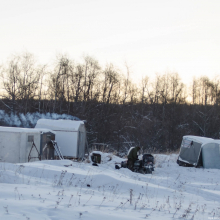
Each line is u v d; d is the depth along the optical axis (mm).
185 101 66562
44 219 6078
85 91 52219
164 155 31031
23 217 6031
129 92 55594
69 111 49344
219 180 18875
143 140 50594
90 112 50188
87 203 8297
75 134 24328
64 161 17688
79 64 52406
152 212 8195
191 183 16547
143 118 53594
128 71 55406
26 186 10016
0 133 19734
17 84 49156
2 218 5832
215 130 59656
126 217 6945
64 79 50969
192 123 61125
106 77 53688
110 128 49812
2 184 9805
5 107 48062
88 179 12844
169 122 57094
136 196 11094
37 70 50219
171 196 11789
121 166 21547
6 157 19609
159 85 62656
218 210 9508
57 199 8297
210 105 68000
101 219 6531
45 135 22094
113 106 53594
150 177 18000
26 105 48375
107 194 10711
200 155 24953
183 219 7672
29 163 15609
